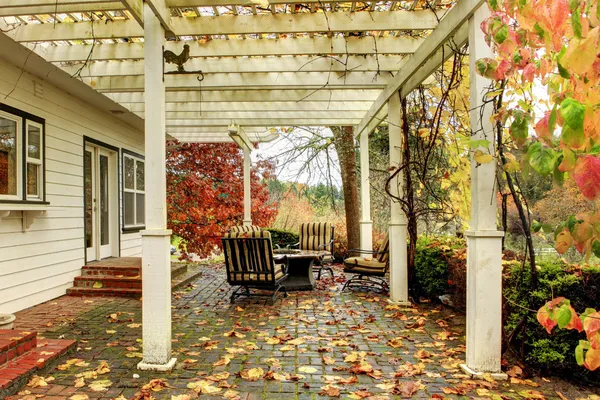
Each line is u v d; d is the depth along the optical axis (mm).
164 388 2723
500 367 2979
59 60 4539
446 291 4777
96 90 5586
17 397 2553
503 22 2375
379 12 3744
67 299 5473
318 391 2689
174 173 11312
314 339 3762
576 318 1863
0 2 3236
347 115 7316
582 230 1843
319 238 8508
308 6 3729
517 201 3113
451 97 4449
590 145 1667
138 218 8289
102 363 3121
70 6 3416
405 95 5008
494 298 2951
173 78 5398
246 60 4949
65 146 5699
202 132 8695
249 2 3244
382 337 3838
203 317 4590
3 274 4531
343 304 5219
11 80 4609
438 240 5441
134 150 8133
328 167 10539
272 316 4621
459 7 3191
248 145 9180
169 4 3246
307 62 4871
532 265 3045
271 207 11844
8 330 3219
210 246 11023
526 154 1991
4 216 4484
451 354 3385
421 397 2623
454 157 4559
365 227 7605
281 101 6121
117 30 3914
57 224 5523
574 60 1502
